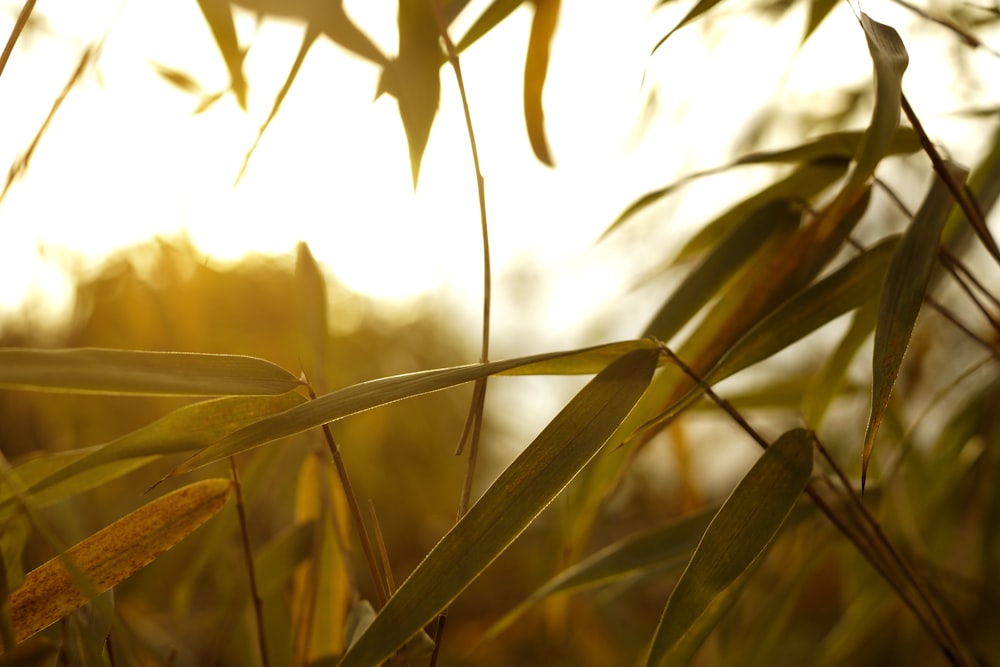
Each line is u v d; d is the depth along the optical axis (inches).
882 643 34.1
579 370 16.4
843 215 18.0
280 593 23.4
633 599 41.8
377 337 51.3
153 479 35.1
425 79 15.8
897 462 21.1
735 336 18.2
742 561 15.4
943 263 18.0
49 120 16.6
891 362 14.8
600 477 19.4
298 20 15.4
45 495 16.5
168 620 31.1
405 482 46.8
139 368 14.4
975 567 27.5
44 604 15.2
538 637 42.0
